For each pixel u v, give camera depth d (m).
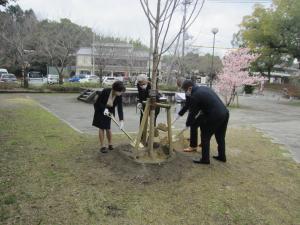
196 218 3.27
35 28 24.92
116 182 3.98
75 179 4.02
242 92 30.72
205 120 4.76
